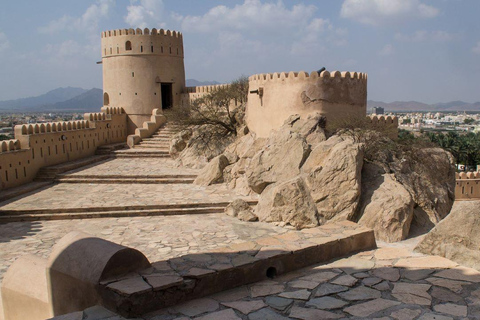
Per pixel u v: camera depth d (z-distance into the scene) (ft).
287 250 23.85
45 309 21.54
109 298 18.22
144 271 20.34
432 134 232.94
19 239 43.62
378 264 23.65
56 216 51.31
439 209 53.78
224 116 92.32
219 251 23.79
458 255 23.25
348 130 62.54
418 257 24.13
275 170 55.36
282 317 17.56
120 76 112.98
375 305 18.15
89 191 63.62
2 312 24.38
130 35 111.45
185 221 50.01
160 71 113.39
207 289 20.38
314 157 53.78
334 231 27.91
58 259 20.45
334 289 20.25
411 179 54.29
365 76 70.90
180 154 87.56
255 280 22.22
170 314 18.16
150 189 64.75
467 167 213.05
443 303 17.99
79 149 88.48
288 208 47.62
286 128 63.62
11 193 59.26
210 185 66.39
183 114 94.32
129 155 94.17
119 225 48.57
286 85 67.67
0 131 329.72
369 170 52.60
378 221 44.55
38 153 72.49
